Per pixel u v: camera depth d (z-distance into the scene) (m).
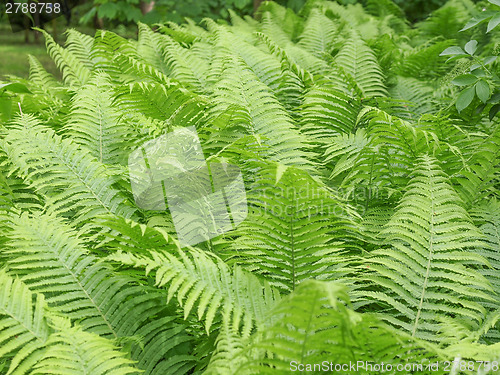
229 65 2.26
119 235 1.75
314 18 3.41
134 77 2.54
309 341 1.28
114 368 1.44
